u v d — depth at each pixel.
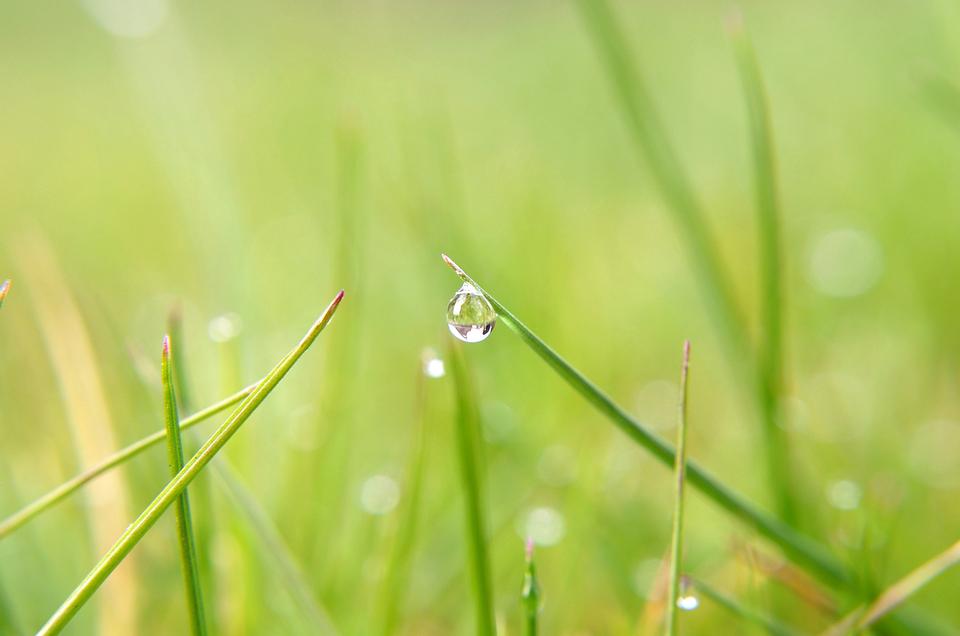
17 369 0.22
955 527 0.20
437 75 0.83
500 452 0.20
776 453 0.19
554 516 0.19
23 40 1.13
